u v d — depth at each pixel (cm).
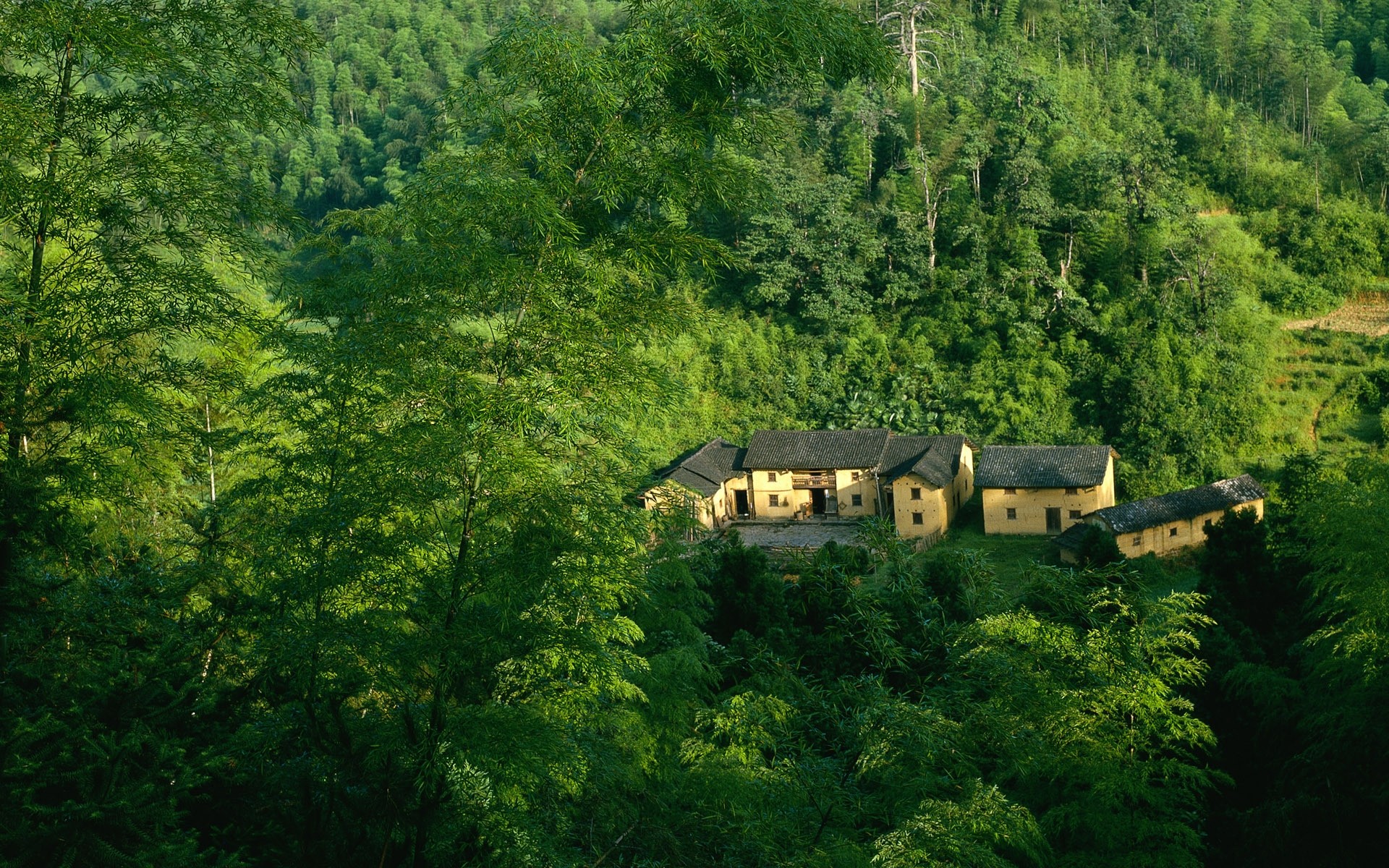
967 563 1309
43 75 844
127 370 882
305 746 838
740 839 922
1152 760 1118
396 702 836
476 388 788
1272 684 1325
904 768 938
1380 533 1209
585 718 964
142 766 585
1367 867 1085
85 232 896
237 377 955
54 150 809
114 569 877
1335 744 1197
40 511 668
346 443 822
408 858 775
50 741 569
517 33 830
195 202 846
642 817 930
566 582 812
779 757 1002
